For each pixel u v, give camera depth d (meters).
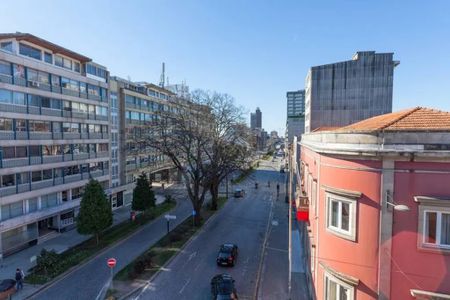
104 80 34.91
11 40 23.00
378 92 34.94
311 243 13.87
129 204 39.59
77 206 29.25
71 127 29.27
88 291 15.79
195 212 27.86
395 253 8.42
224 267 18.77
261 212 33.75
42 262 17.73
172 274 17.75
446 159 7.76
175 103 31.61
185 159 30.28
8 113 22.14
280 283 16.64
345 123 35.97
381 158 8.46
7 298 14.72
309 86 38.66
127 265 19.09
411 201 8.20
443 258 7.94
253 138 35.62
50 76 26.47
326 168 10.44
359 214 9.01
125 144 37.47
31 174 24.44
